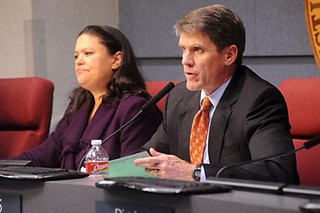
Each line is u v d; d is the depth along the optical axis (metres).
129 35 9.30
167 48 8.95
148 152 5.24
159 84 6.84
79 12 9.51
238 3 8.31
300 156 5.80
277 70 8.13
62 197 3.89
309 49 7.84
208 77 5.06
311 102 5.92
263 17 8.13
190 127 5.36
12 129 8.02
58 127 6.98
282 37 8.02
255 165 4.40
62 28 9.44
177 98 5.62
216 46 5.01
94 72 6.48
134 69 6.58
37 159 6.79
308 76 7.91
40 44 9.34
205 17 4.98
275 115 4.92
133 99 6.32
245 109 4.97
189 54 5.07
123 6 9.36
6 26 9.48
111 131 6.27
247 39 8.24
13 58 9.47
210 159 5.07
